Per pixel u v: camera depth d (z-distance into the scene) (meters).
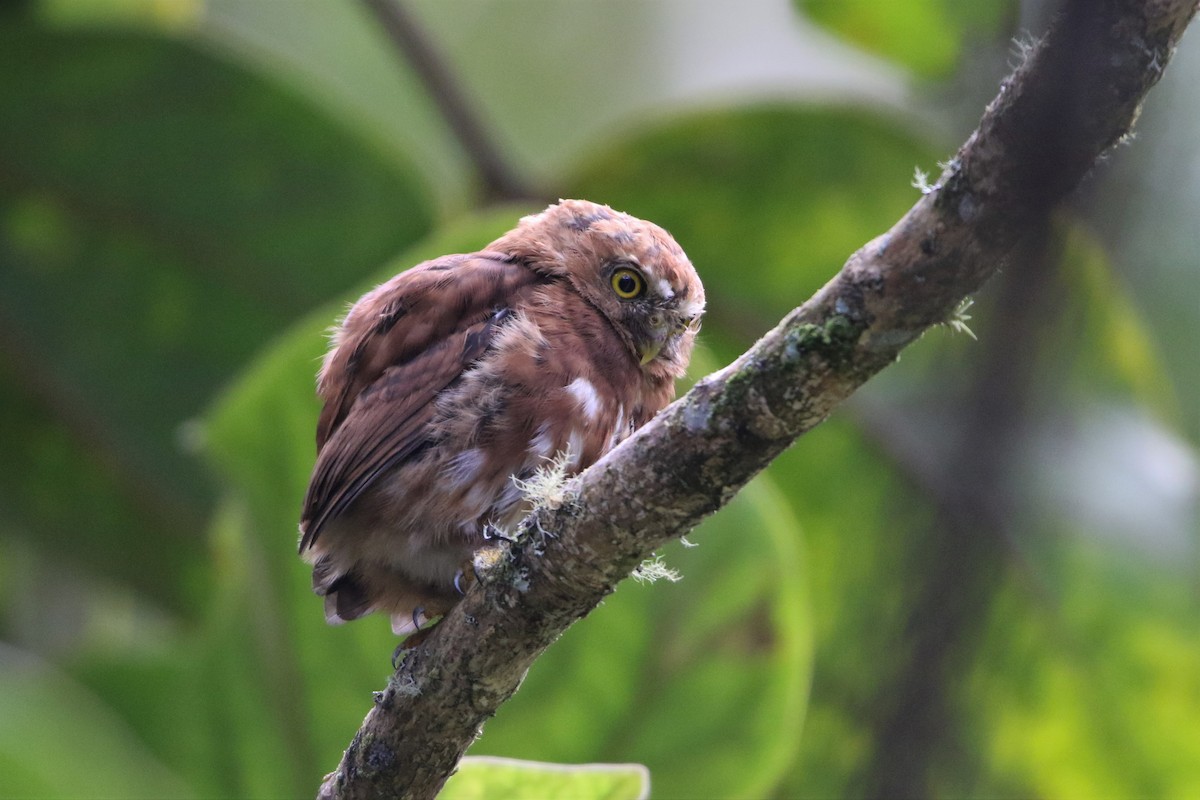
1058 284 4.13
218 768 8.26
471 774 6.60
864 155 11.88
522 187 12.25
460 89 12.30
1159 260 12.23
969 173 4.87
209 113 11.92
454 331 8.95
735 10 18.58
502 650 6.42
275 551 8.77
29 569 14.06
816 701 11.52
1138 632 12.63
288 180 12.20
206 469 13.19
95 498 13.35
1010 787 13.34
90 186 12.32
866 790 3.80
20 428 13.12
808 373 5.38
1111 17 4.30
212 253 12.53
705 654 8.40
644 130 11.84
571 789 6.59
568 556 6.14
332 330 9.35
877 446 11.92
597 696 8.43
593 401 8.91
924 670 3.78
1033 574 12.33
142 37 11.55
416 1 18.38
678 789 8.29
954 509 3.85
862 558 12.12
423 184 12.08
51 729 6.50
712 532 8.46
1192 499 12.01
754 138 11.88
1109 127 4.46
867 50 11.96
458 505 8.45
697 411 5.70
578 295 9.48
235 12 16.20
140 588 13.51
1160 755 13.05
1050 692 12.93
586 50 18.69
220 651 8.41
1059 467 11.83
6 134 12.03
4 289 12.69
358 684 8.56
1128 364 11.59
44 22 11.40
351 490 8.48
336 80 16.11
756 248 12.45
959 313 5.12
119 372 12.99
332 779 7.09
